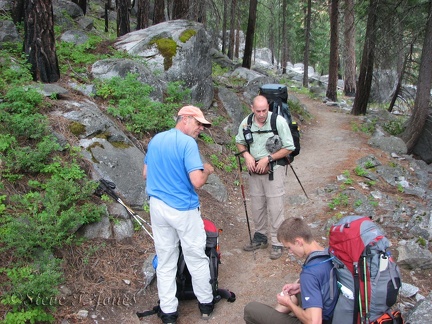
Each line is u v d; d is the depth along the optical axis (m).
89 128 6.21
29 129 5.66
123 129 7.11
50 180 5.19
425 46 12.95
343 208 7.12
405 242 5.90
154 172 3.96
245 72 17.05
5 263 4.20
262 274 5.20
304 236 3.21
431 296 4.25
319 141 12.87
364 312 2.96
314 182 8.62
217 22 14.35
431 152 13.48
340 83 39.78
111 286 4.47
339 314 3.04
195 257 4.08
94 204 5.16
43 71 7.66
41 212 4.81
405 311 4.44
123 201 5.65
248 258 5.61
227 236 6.24
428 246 5.82
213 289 4.41
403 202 7.72
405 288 4.82
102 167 5.79
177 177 3.88
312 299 3.01
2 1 11.86
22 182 5.16
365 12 17.53
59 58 9.03
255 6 20.61
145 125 7.38
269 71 39.59
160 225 3.96
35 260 4.28
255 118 5.33
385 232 6.25
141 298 4.48
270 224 5.52
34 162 5.27
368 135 13.71
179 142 3.88
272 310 3.55
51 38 7.70
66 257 4.56
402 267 5.31
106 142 6.14
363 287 2.96
